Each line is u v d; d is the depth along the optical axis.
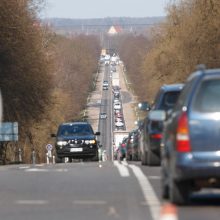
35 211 30.67
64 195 35.66
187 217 28.41
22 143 149.25
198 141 29.41
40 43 144.12
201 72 30.27
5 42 126.12
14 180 43.69
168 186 32.31
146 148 55.66
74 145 95.25
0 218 28.94
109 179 43.19
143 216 28.94
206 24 137.38
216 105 29.62
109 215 29.28
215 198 33.38
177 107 31.81
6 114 131.12
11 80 130.50
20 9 129.12
